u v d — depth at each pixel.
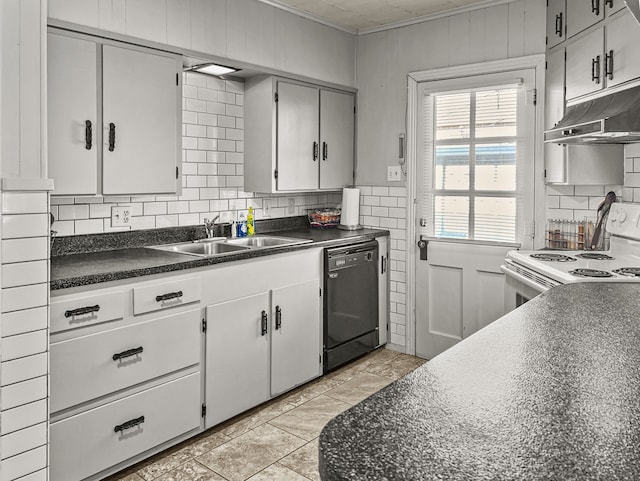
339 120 4.09
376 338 4.04
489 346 1.30
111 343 2.27
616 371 1.11
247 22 3.35
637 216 2.88
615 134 2.41
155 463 2.51
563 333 1.41
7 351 1.82
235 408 2.88
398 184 4.09
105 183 2.61
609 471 0.71
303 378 3.34
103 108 2.59
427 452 0.76
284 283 3.16
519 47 3.51
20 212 1.84
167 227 3.25
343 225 4.16
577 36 2.95
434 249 3.93
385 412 0.90
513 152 3.58
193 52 3.02
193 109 3.36
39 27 1.90
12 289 1.83
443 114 3.87
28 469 1.89
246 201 3.75
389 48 4.09
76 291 2.15
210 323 2.70
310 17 3.80
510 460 0.74
